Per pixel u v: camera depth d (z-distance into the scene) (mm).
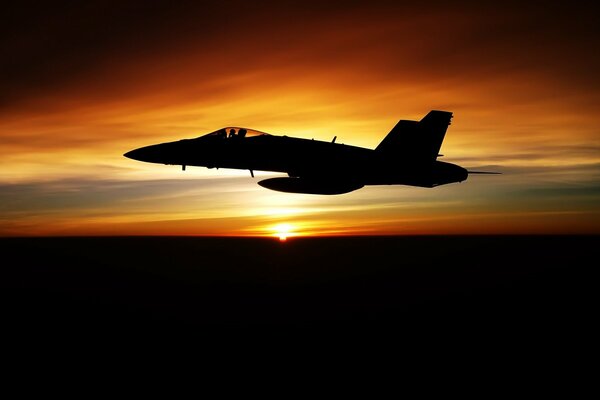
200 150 23719
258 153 23547
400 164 24344
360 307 41438
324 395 21031
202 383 22500
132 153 24359
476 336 30672
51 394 21031
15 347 28922
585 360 25328
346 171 23938
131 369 24641
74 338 31125
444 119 24859
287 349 28516
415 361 25719
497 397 20406
